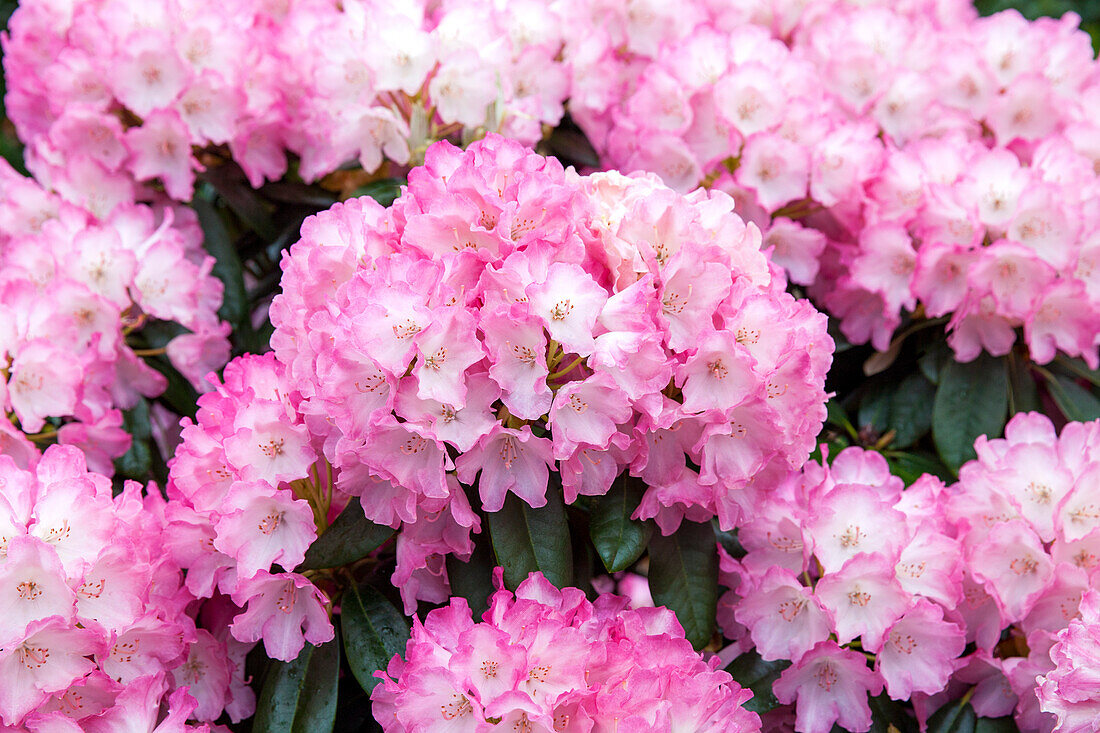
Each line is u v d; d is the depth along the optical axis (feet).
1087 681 4.27
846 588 4.42
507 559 4.30
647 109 5.09
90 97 5.10
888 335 5.02
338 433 4.29
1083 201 4.89
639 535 4.35
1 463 4.31
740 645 4.58
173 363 5.02
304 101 5.08
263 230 5.22
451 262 4.16
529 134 5.03
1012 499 4.56
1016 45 5.30
